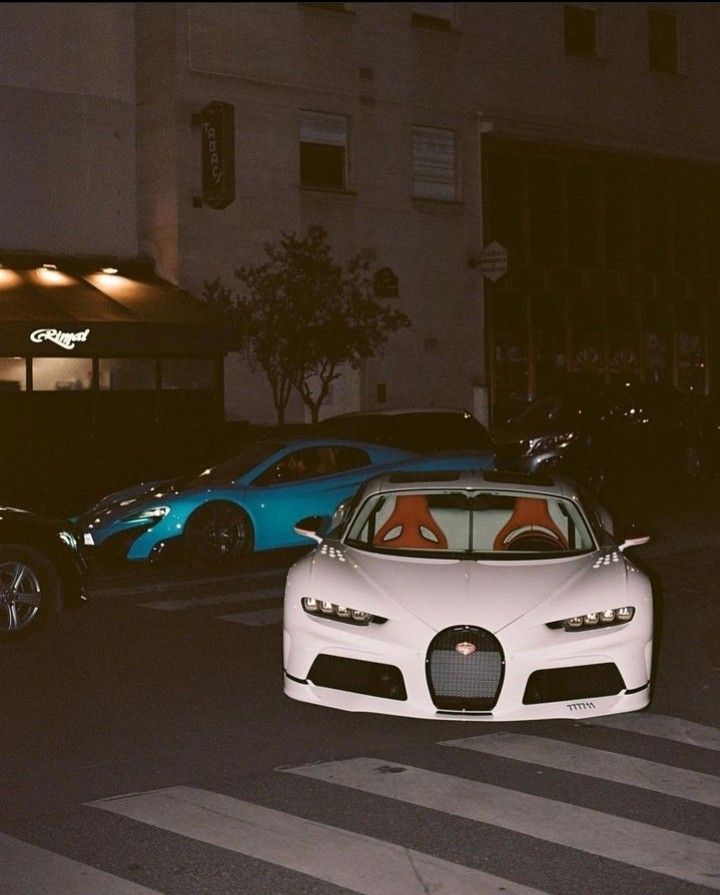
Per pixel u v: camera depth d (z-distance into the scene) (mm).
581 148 33188
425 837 5797
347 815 6137
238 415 26609
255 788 6625
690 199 36344
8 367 23250
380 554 8414
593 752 7324
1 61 25016
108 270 25828
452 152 30406
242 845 5703
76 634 11156
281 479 15656
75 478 23969
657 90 34625
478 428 19016
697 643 10648
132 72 26688
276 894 5117
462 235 30391
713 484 24547
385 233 29016
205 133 26000
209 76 26391
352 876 5305
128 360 24609
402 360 29312
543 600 7691
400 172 29281
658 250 35469
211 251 26359
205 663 9938
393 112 29172
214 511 15102
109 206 26359
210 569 14984
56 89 25656
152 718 8242
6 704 8648
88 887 5195
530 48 31703
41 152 25469
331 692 7660
